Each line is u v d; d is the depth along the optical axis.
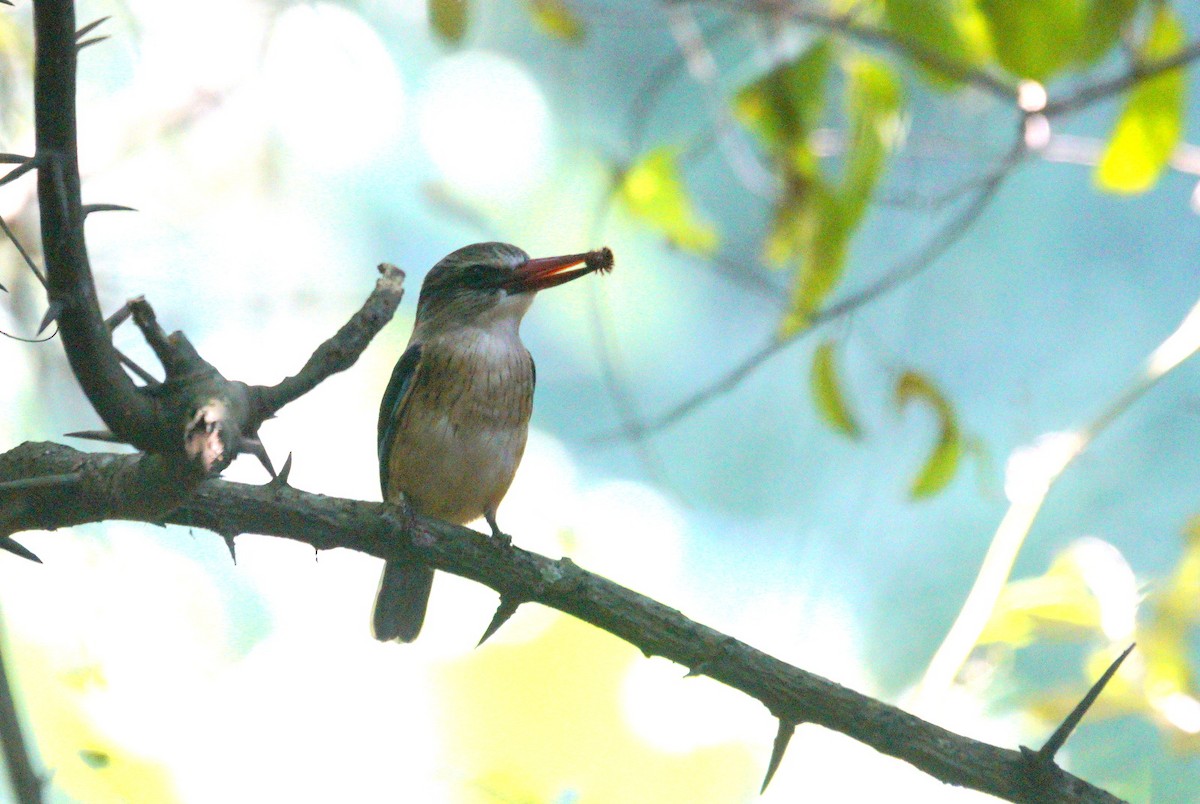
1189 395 19.97
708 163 19.08
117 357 4.43
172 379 4.61
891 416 9.49
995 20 8.85
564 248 20.14
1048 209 23.00
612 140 20.19
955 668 8.09
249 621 11.95
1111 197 22.78
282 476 6.05
